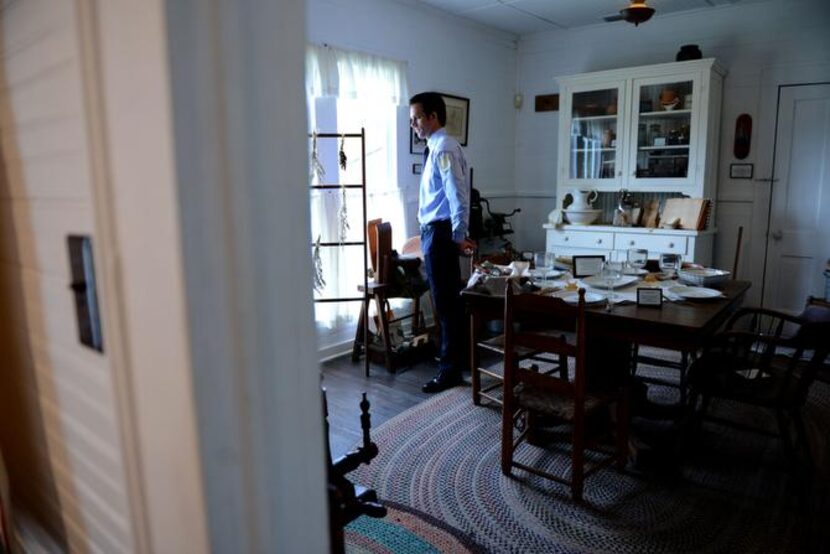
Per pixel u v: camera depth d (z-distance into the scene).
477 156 4.94
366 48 3.82
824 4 3.84
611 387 2.39
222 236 0.42
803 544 1.86
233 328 0.44
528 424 2.54
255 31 0.43
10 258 0.72
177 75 0.39
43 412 0.71
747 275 4.34
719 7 4.20
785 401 2.12
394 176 4.12
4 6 0.62
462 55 4.63
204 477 0.43
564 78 4.52
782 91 4.05
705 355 2.42
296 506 0.51
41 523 0.78
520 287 2.49
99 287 0.50
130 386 0.48
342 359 3.78
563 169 4.67
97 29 0.44
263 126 0.44
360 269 3.83
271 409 0.47
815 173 4.01
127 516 0.55
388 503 2.13
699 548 1.85
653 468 2.35
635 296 2.43
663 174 4.25
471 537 1.93
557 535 1.93
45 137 0.57
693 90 4.01
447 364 3.25
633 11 3.04
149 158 0.41
